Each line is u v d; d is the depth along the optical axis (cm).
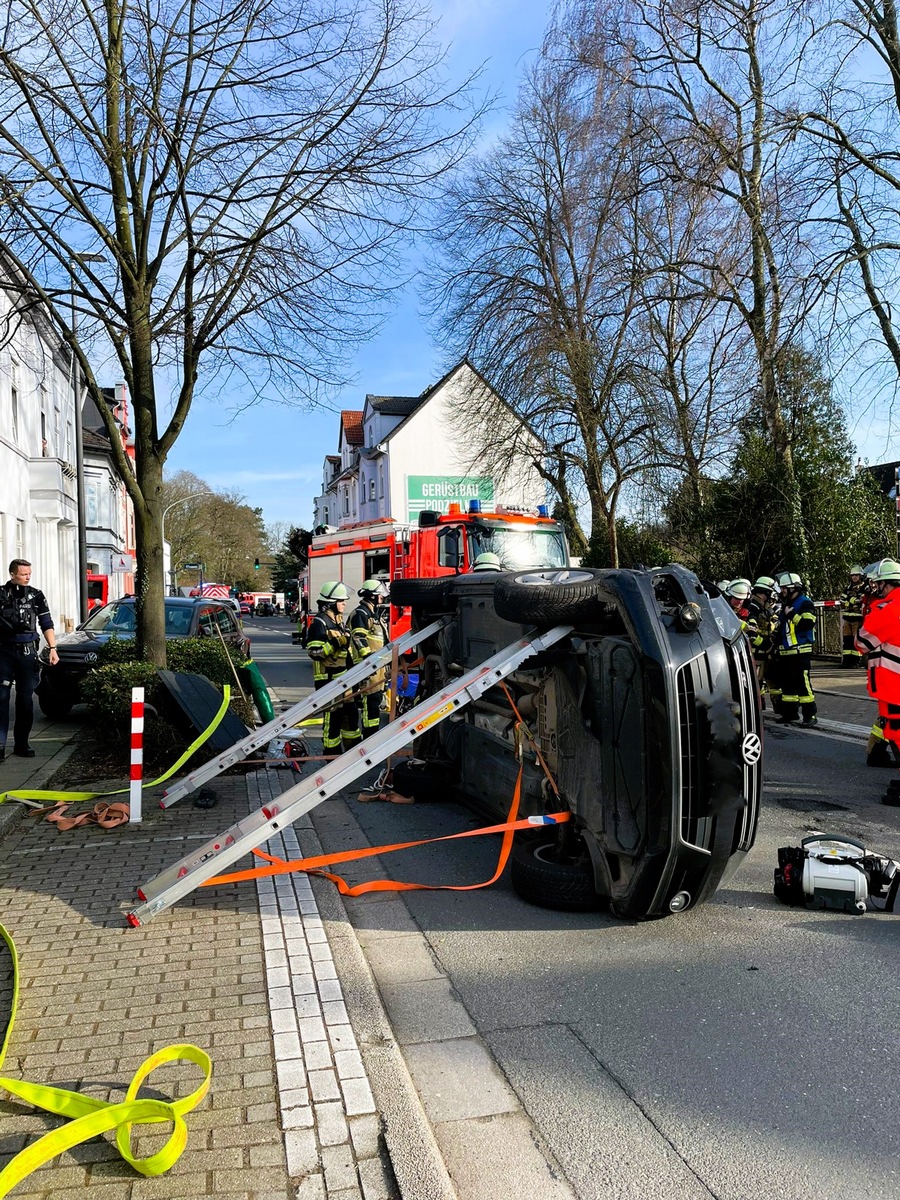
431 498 4084
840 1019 356
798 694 1112
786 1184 257
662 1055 329
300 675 1905
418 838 615
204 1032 332
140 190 859
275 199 862
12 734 998
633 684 424
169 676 796
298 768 818
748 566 1916
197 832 605
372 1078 303
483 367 2312
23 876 512
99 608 1305
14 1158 246
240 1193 246
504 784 582
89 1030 334
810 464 1847
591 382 2064
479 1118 290
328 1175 253
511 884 514
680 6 1520
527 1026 352
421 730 459
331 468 6078
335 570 1762
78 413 1878
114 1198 243
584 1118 290
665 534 2205
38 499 2211
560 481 2528
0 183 786
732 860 447
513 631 555
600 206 1858
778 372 1571
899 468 1322
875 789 770
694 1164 266
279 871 477
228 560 8231
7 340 976
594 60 1655
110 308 899
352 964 396
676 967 407
